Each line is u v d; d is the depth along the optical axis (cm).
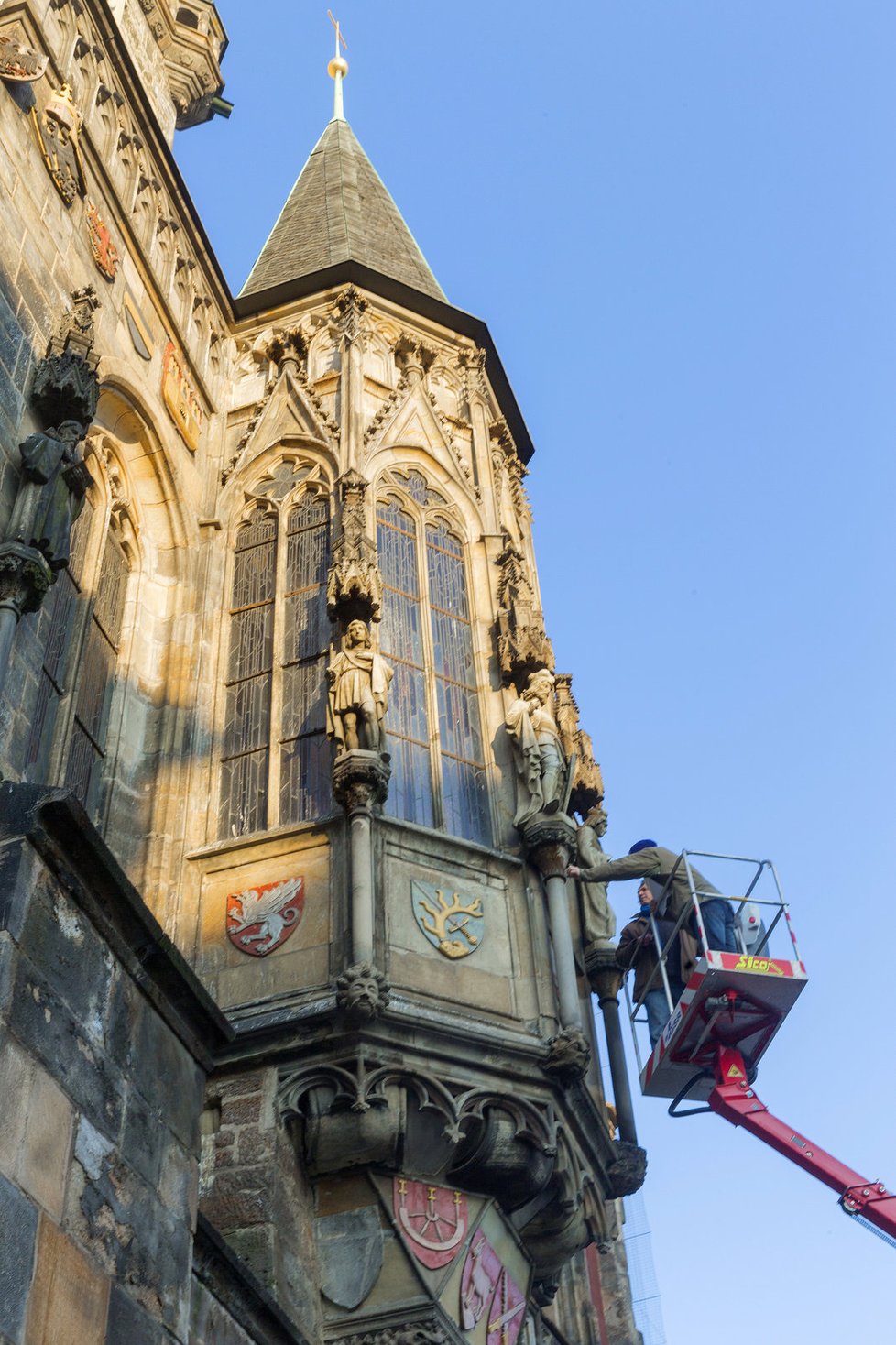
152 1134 1380
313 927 2053
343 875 2072
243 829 2239
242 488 2641
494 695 2430
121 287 2472
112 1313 1245
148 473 2519
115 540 2431
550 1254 2138
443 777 2302
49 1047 1261
